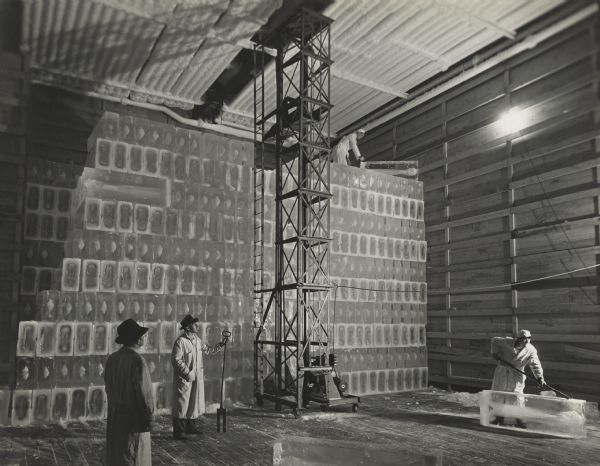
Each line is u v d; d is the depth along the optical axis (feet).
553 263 31.48
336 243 35.29
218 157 30.86
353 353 34.65
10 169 27.71
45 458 18.65
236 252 30.60
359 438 21.63
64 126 39.06
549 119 31.53
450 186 40.11
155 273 28.07
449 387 37.96
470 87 38.40
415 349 37.63
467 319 37.60
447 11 32.71
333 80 42.16
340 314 34.58
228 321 29.71
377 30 35.27
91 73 38.24
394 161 43.91
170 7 30.78
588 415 26.48
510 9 31.55
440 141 41.24
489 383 35.32
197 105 44.80
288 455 10.41
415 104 43.75
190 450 19.43
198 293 29.07
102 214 27.22
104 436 22.13
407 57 39.04
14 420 23.95
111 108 41.52
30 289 27.30
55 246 28.27
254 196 32.09
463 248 38.42
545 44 31.65
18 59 28.96
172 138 29.53
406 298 37.93
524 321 33.19
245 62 39.93
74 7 30.12
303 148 30.14
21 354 24.59
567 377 30.22
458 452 19.43
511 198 34.42
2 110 28.04
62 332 25.48
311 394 28.43
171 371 27.63
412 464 9.69
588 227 29.68
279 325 29.81
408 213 39.19
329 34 31.60
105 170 27.58
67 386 25.26
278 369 28.96
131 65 37.47
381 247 37.35
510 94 34.81
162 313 27.94
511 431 23.17
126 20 31.81
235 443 20.54
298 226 28.66
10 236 27.43
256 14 31.65
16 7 29.84
